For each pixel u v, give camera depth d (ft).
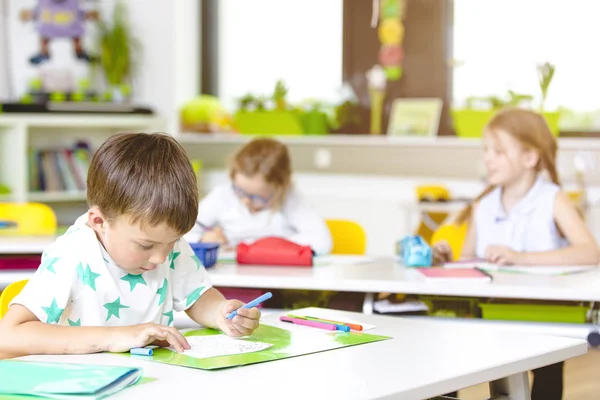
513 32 16.12
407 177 16.58
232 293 7.75
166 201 4.58
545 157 9.41
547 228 9.23
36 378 3.86
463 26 16.57
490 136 9.47
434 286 7.22
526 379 5.00
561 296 6.97
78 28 17.53
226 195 10.41
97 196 4.71
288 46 18.12
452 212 14.82
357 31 17.51
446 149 16.34
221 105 18.21
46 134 17.13
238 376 4.13
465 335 5.19
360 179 16.93
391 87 17.26
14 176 16.02
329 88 17.78
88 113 16.52
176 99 18.24
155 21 18.10
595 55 15.65
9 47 17.15
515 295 7.07
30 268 8.69
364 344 4.91
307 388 3.91
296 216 10.27
